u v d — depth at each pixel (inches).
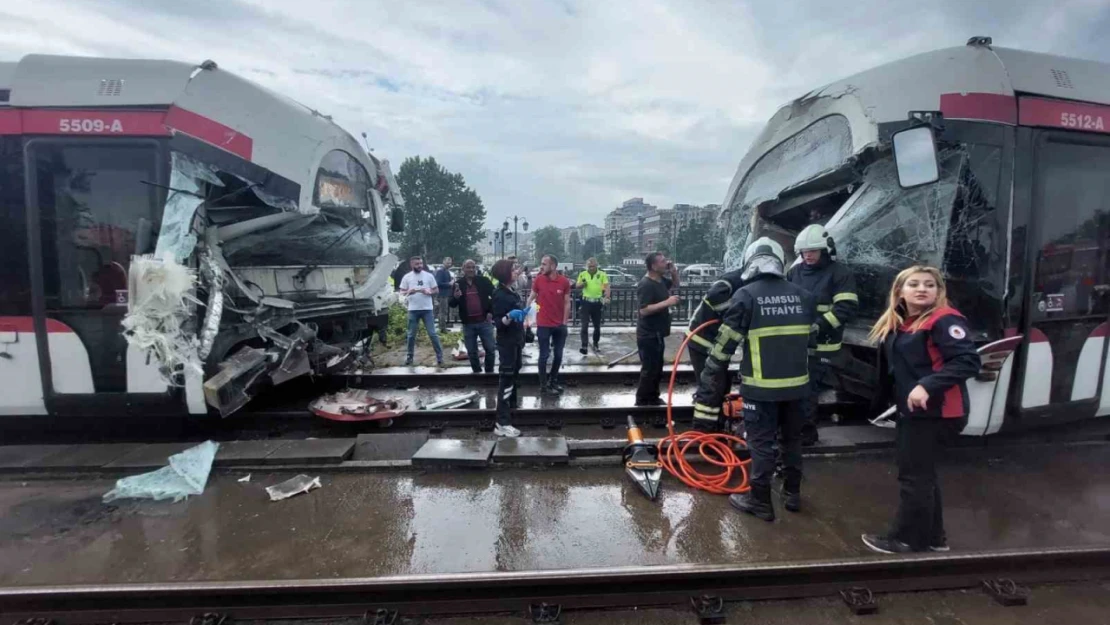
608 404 262.8
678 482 174.2
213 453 181.3
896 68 181.5
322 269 282.4
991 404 176.9
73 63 179.8
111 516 149.1
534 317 401.7
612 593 116.9
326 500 159.5
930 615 114.1
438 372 329.7
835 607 116.3
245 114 183.5
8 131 175.3
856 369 215.3
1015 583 123.6
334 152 242.4
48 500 158.6
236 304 199.5
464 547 134.4
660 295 249.0
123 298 180.2
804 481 174.7
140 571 123.5
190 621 109.6
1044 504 159.2
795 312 143.9
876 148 178.4
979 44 174.4
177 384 181.9
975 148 169.6
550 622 110.3
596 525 145.9
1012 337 172.9
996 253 171.6
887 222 191.3
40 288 179.2
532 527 144.5
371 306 296.2
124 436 211.6
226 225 199.3
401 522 146.7
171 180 174.6
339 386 288.2
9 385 181.9
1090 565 126.6
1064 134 174.9
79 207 178.2
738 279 182.1
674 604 117.1
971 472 181.0
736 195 257.1
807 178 209.2
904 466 127.9
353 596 113.0
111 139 175.5
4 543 135.4
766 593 118.4
